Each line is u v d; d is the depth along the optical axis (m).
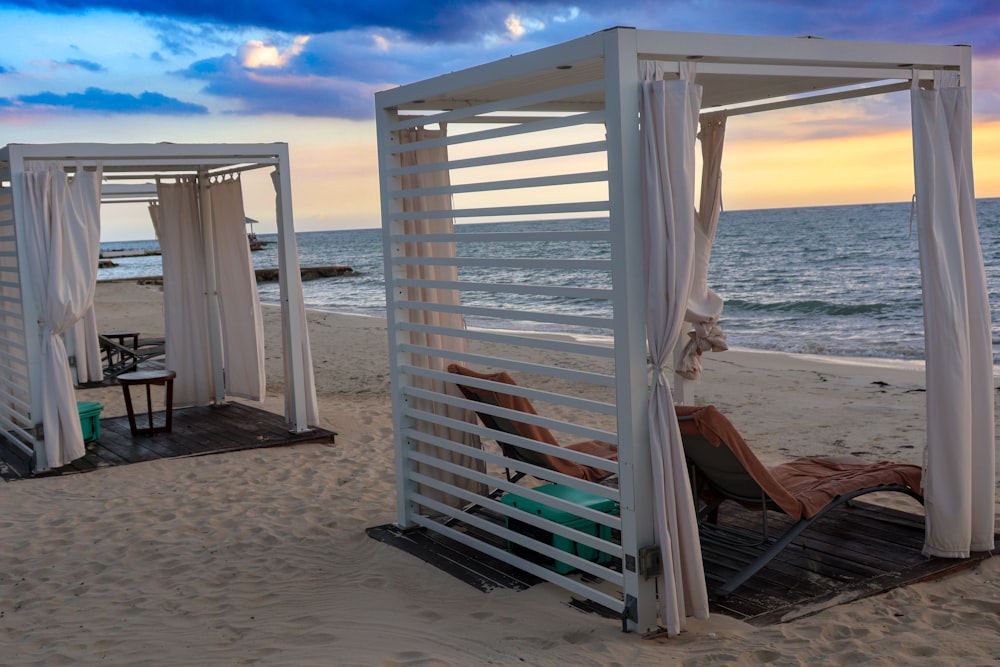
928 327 4.28
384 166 5.05
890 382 10.63
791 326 17.50
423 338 5.22
